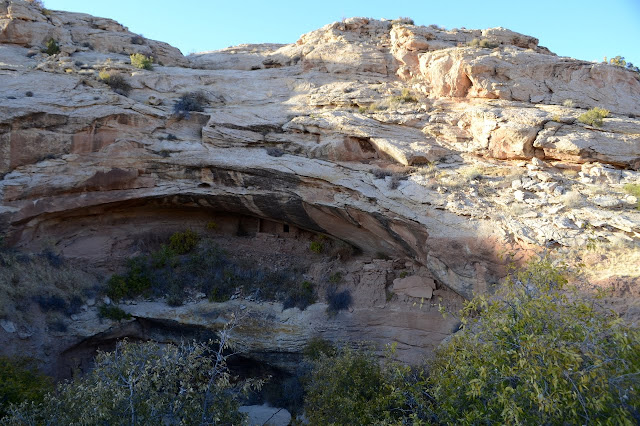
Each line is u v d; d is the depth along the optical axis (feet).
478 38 80.59
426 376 45.16
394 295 61.00
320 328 61.05
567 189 52.39
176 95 77.97
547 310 28.07
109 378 33.30
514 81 68.80
